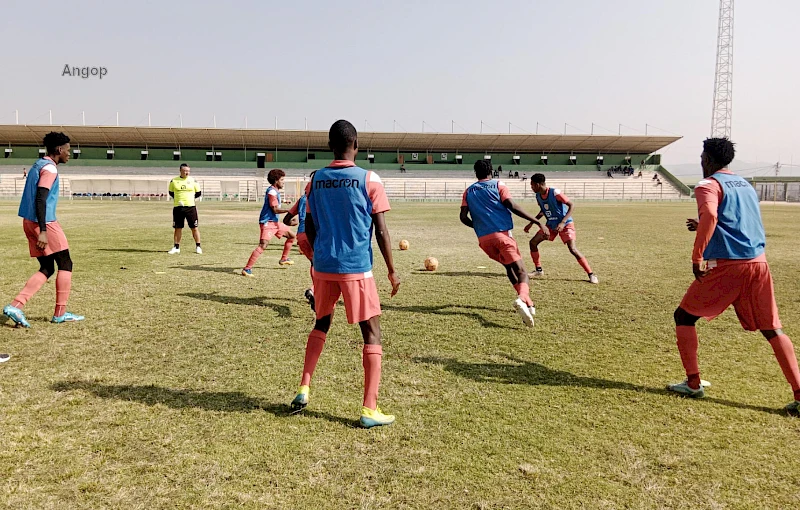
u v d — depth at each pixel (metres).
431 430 3.41
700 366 4.70
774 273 9.80
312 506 2.58
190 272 9.59
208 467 2.93
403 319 6.32
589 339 5.54
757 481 2.85
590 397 3.97
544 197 8.95
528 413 3.68
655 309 6.92
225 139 61.53
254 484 2.77
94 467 2.91
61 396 3.87
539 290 8.19
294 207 6.66
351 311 3.58
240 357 4.84
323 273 3.65
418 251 13.19
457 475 2.87
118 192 51.81
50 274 5.95
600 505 2.61
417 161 68.19
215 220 23.56
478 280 9.08
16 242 13.66
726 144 3.95
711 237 3.84
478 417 3.61
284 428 3.42
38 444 3.15
